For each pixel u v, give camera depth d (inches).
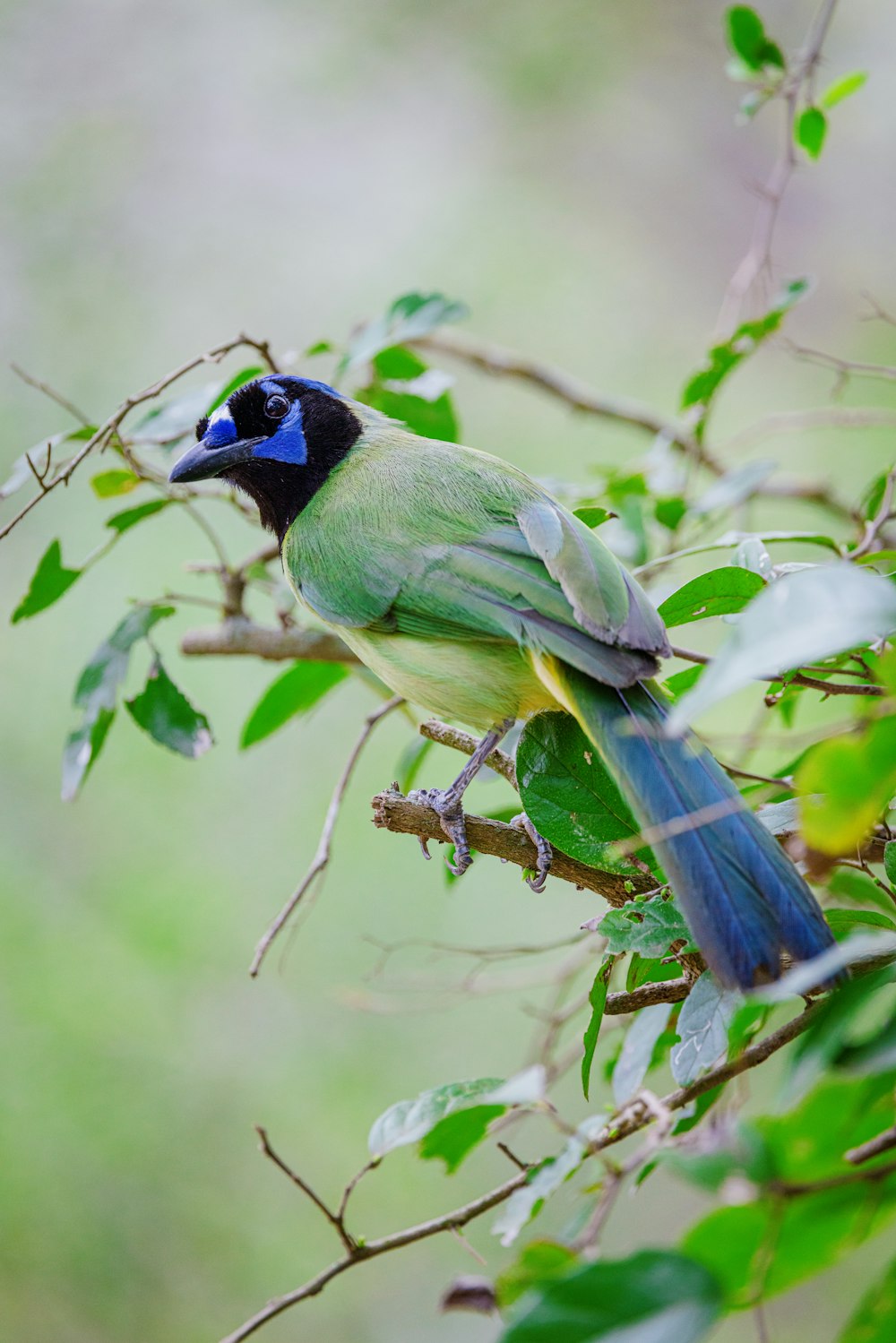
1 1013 496.7
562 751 241.1
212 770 530.3
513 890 510.6
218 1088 496.4
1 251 605.9
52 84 628.4
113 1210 480.7
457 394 588.1
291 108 639.1
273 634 350.9
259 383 330.6
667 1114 191.9
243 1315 474.6
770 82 373.4
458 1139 216.7
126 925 510.6
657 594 346.6
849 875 258.5
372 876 516.7
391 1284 480.1
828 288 657.6
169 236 619.8
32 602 317.1
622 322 636.1
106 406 587.5
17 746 526.6
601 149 652.1
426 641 280.2
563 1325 144.4
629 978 235.6
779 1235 162.6
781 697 250.7
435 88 649.6
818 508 513.0
